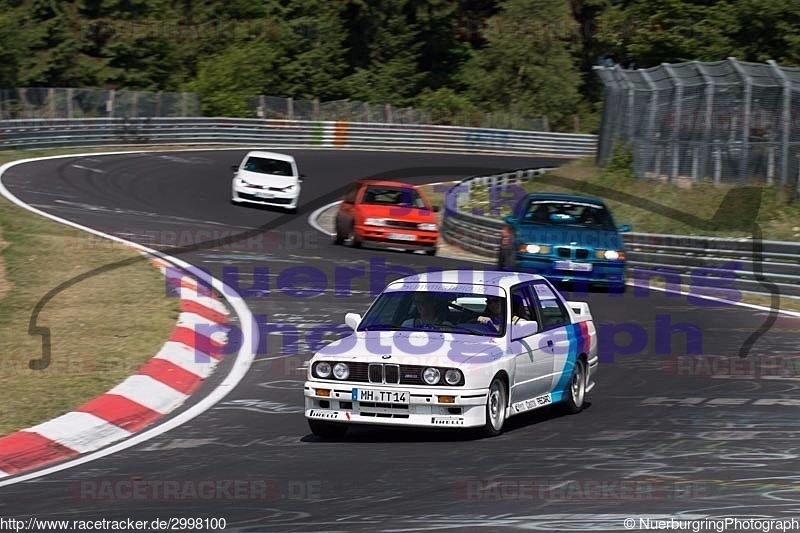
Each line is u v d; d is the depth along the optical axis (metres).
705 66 69.00
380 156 119.50
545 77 169.12
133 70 131.50
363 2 164.62
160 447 21.67
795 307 42.69
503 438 21.97
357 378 21.56
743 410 24.78
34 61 122.25
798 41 97.50
